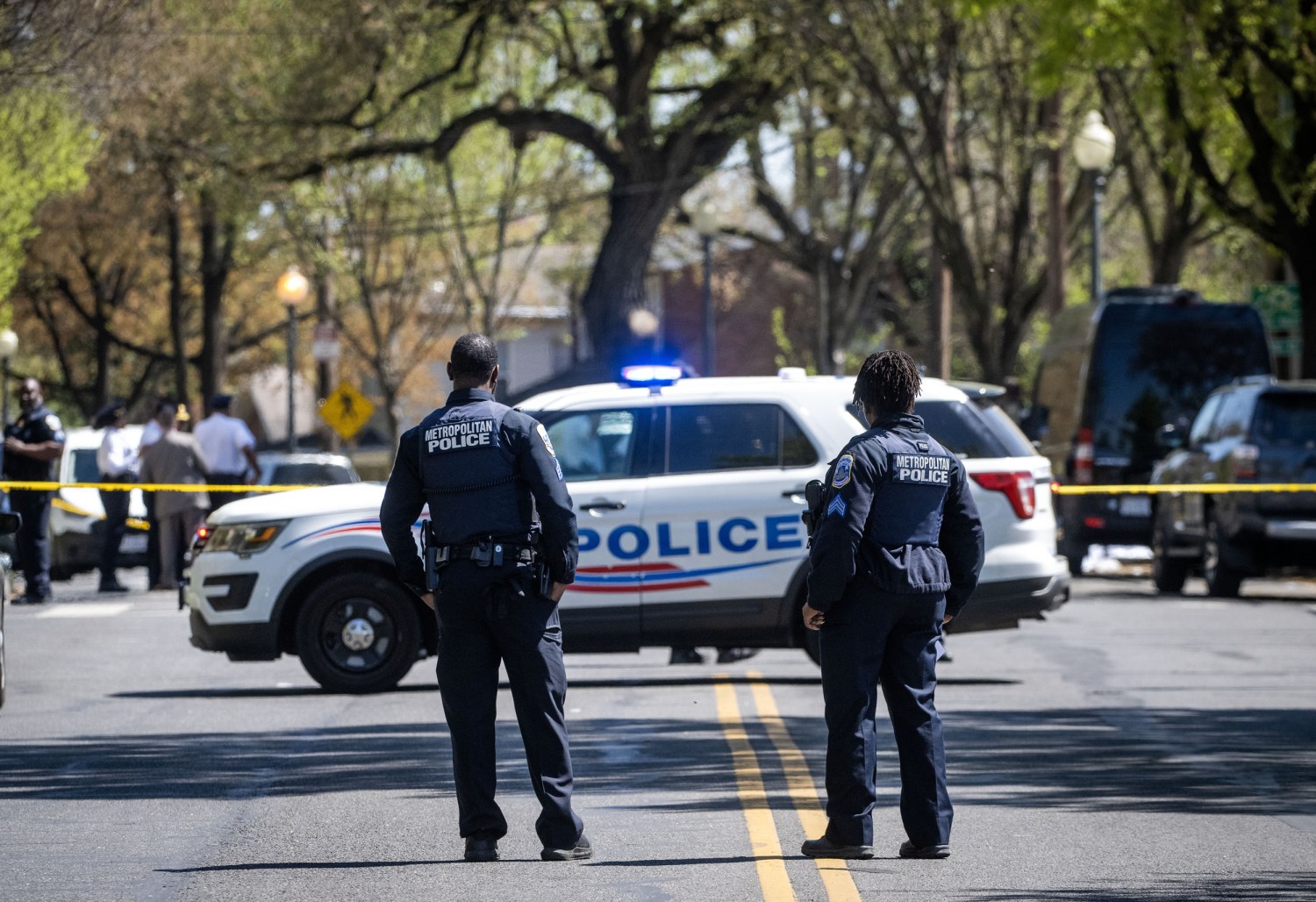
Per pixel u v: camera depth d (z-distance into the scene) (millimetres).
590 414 46562
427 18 122188
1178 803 31359
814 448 46281
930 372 121938
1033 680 47969
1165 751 36688
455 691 26609
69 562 93000
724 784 32906
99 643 59219
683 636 45906
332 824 29672
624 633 45750
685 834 28641
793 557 45875
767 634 46031
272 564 46000
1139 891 24938
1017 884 25344
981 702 43812
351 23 120000
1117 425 85875
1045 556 46938
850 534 25750
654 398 46625
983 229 148875
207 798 31938
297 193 161875
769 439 46375
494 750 26797
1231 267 167750
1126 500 84750
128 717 42281
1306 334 90312
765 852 27344
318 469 95750
